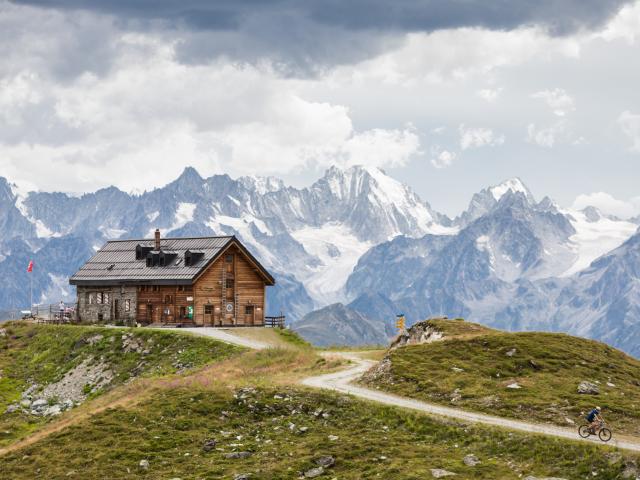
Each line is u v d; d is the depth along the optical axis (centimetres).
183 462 5206
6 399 8869
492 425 5128
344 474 4762
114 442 5553
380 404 5734
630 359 6881
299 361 7875
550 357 6519
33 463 5412
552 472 4434
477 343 6912
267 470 4875
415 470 4612
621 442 4816
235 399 6103
